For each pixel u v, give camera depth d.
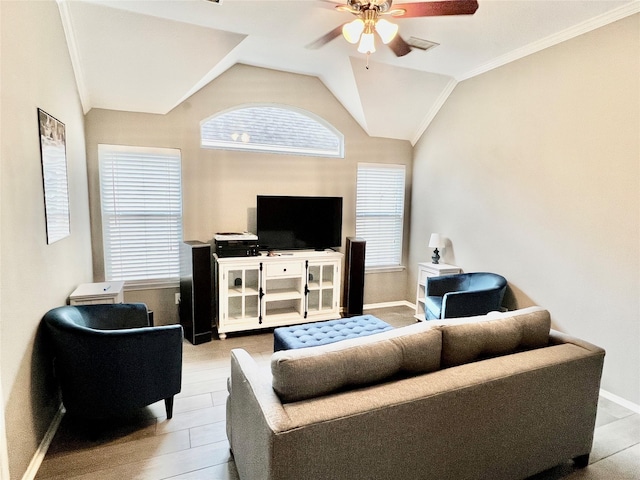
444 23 2.77
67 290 2.58
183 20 2.82
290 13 2.69
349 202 4.66
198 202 3.88
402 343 1.55
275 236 4.05
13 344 1.65
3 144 1.59
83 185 3.19
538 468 1.81
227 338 3.73
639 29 2.42
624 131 2.53
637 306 2.50
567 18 2.66
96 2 2.53
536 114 3.17
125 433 2.18
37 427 1.93
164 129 3.67
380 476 1.40
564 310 2.99
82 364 2.00
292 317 4.00
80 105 3.16
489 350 1.78
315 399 1.37
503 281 3.38
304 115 4.39
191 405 2.50
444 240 4.37
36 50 2.01
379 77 3.88
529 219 3.27
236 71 3.92
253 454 1.44
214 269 3.97
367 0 2.03
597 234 2.72
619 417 2.45
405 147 4.92
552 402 1.78
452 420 1.51
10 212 1.64
